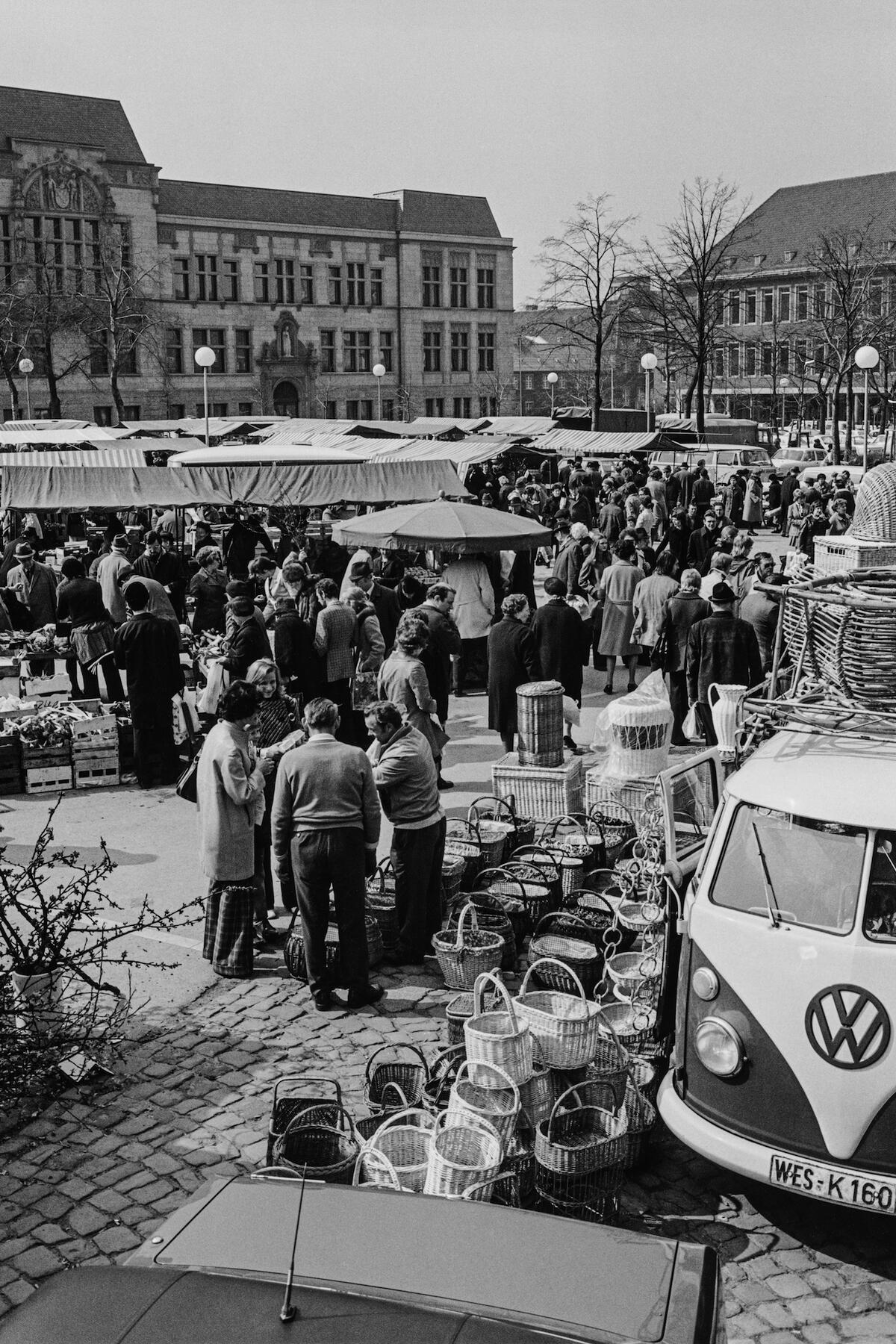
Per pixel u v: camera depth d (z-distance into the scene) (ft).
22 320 196.03
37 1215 17.75
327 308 245.04
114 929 21.70
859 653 18.40
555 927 25.53
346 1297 9.47
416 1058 22.20
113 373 198.90
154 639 38.73
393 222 253.44
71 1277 9.95
